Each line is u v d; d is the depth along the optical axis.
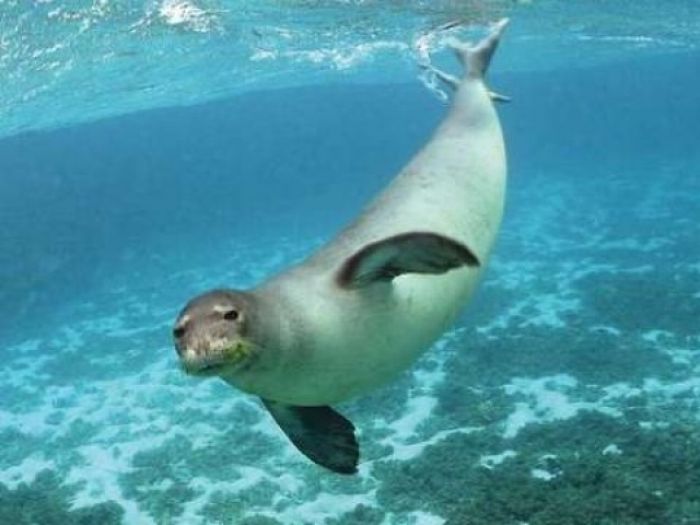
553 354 16.11
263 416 15.16
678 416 13.42
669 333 16.91
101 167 96.19
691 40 27.61
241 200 57.94
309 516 11.69
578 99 89.19
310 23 17.45
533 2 17.70
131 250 32.72
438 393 14.91
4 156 46.22
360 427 13.97
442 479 11.91
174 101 29.69
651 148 70.88
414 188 3.86
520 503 10.70
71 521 12.11
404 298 3.36
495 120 4.81
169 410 16.02
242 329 2.84
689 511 10.23
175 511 12.23
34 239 34.53
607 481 10.98
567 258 23.67
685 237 25.11
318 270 3.31
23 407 17.03
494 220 4.19
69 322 22.75
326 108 61.28
